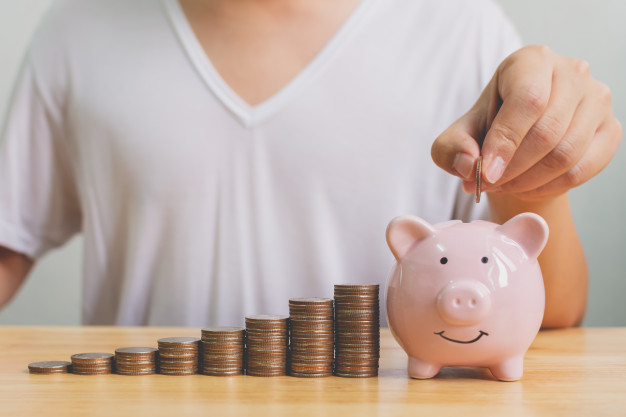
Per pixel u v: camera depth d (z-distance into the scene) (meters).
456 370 0.67
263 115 1.15
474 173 0.62
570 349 0.79
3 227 1.25
